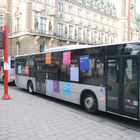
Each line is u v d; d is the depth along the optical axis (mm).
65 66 11969
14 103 11375
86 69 10375
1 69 24750
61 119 8320
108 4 83688
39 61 14914
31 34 51688
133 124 8633
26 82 16969
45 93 14117
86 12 71312
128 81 8234
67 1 63219
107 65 9188
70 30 64812
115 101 8781
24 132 6711
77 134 6688
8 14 56750
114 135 6738
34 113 9188
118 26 89188
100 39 78375
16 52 55031
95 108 9938
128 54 8281
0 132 6672
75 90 11141
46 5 55312
